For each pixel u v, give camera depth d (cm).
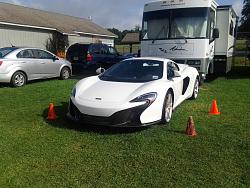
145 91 618
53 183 405
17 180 412
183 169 447
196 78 948
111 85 657
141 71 720
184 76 821
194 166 457
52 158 482
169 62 781
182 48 1137
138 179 417
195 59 1126
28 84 1284
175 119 712
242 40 1753
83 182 409
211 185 402
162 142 555
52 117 702
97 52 1684
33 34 2319
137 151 512
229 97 993
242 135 600
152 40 1184
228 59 1453
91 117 602
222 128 646
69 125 653
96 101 605
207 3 1130
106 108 589
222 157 491
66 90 1113
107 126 618
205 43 1116
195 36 1127
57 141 556
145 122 602
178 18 1147
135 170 444
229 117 737
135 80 688
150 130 624
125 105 591
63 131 614
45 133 600
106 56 1733
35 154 497
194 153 506
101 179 417
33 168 447
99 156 491
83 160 476
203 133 609
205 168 451
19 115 738
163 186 400
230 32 1446
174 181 412
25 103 879
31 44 2308
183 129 634
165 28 1166
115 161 473
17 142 549
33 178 418
